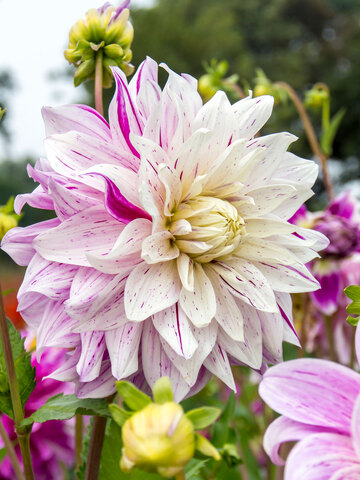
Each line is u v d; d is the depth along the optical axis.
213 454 0.37
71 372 0.45
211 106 0.48
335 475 0.36
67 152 0.46
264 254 0.49
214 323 0.47
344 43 9.04
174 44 8.41
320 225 0.77
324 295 0.78
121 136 0.47
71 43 0.61
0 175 9.49
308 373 0.40
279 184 0.49
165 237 0.47
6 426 0.70
